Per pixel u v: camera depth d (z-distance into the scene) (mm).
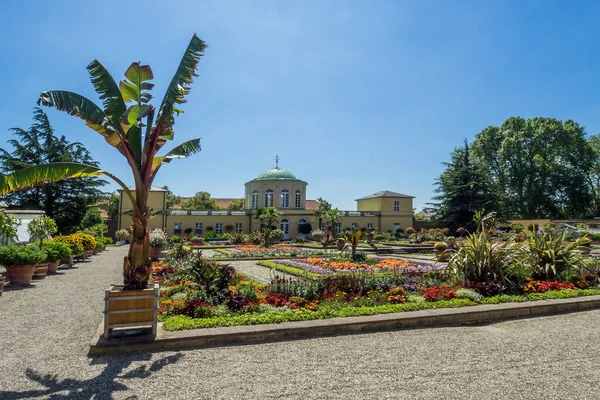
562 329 7500
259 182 53875
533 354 5992
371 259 19594
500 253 10781
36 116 38250
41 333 7047
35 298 10477
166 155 7434
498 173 55531
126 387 4695
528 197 53125
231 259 22719
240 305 8109
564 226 35688
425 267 17188
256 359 5668
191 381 4879
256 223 50469
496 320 8188
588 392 4648
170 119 6621
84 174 6398
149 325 6227
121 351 5906
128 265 6445
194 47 6914
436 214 51844
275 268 17469
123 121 6125
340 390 4645
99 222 39344
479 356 5875
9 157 35781
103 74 6602
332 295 9359
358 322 7164
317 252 26375
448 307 8422
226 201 77625
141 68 6660
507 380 4980
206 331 6488
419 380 4957
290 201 54188
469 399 4438
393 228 56594
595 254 23094
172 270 13836
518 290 10188
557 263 11734
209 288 8859
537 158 50969
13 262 12375
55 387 4695
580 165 52875
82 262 20766
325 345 6348
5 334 6977
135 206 6484
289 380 4926
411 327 7508
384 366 5434
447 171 51750
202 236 46562
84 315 8492
